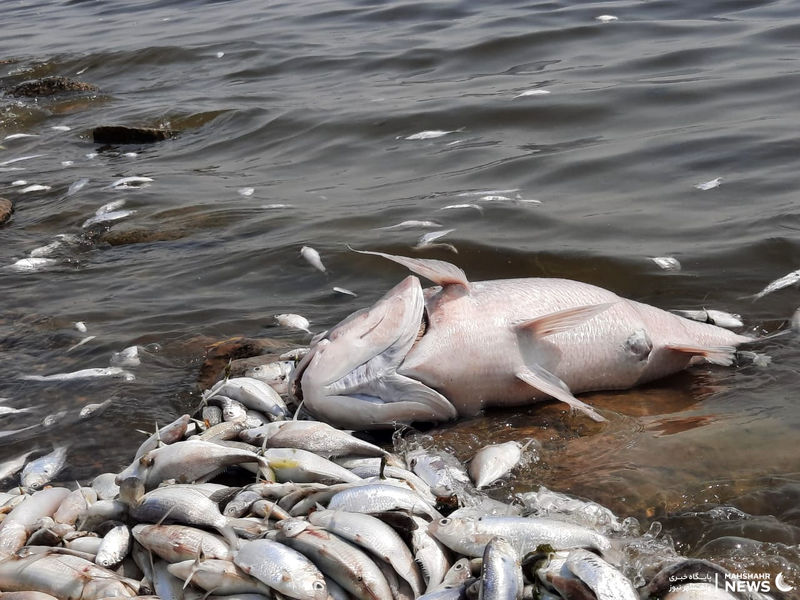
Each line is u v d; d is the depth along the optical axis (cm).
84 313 265
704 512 177
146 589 163
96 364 239
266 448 189
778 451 190
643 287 260
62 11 923
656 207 304
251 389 203
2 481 202
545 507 177
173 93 555
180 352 240
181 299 270
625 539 170
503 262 276
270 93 517
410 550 163
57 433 213
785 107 385
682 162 341
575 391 215
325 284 274
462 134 403
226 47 641
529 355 208
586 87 440
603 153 356
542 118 408
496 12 638
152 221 334
